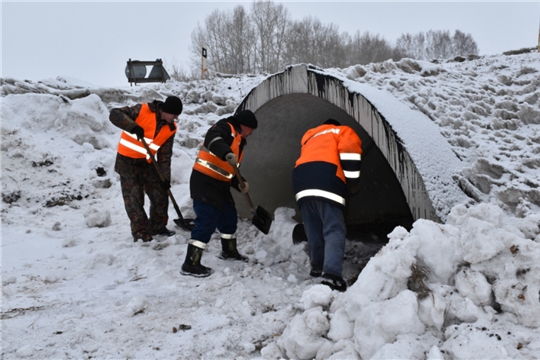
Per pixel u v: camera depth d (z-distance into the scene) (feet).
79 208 21.39
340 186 13.16
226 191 14.83
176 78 42.57
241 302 11.39
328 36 116.88
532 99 17.30
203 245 13.66
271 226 17.21
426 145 13.43
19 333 9.58
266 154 19.81
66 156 24.67
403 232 9.34
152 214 17.33
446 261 8.47
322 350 8.14
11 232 17.65
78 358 8.67
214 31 108.37
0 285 12.35
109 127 28.07
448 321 7.92
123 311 10.89
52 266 14.26
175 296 11.96
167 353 8.89
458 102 17.07
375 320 7.71
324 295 9.20
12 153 22.85
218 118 30.89
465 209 10.23
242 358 8.68
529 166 13.80
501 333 7.34
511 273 7.97
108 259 14.66
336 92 14.57
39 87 30.42
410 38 155.94
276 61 110.11
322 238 13.67
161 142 16.84
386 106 13.70
